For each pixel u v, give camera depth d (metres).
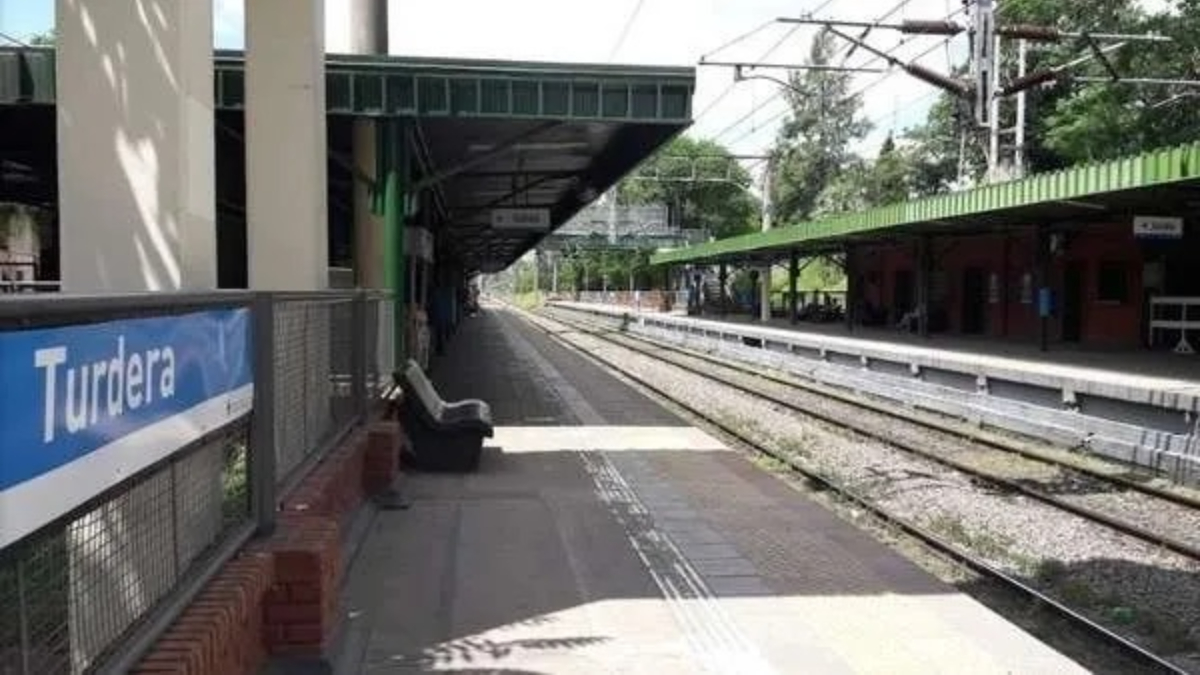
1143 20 41.44
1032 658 6.04
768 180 55.16
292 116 10.06
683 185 109.19
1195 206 25.03
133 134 5.85
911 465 13.50
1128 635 6.98
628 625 6.54
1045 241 29.38
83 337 3.17
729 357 35.69
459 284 56.91
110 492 3.45
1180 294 29.67
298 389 6.94
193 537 4.49
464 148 21.62
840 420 17.55
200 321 4.43
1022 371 17.39
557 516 9.60
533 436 14.89
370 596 7.09
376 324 11.32
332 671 5.28
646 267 105.94
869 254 49.62
